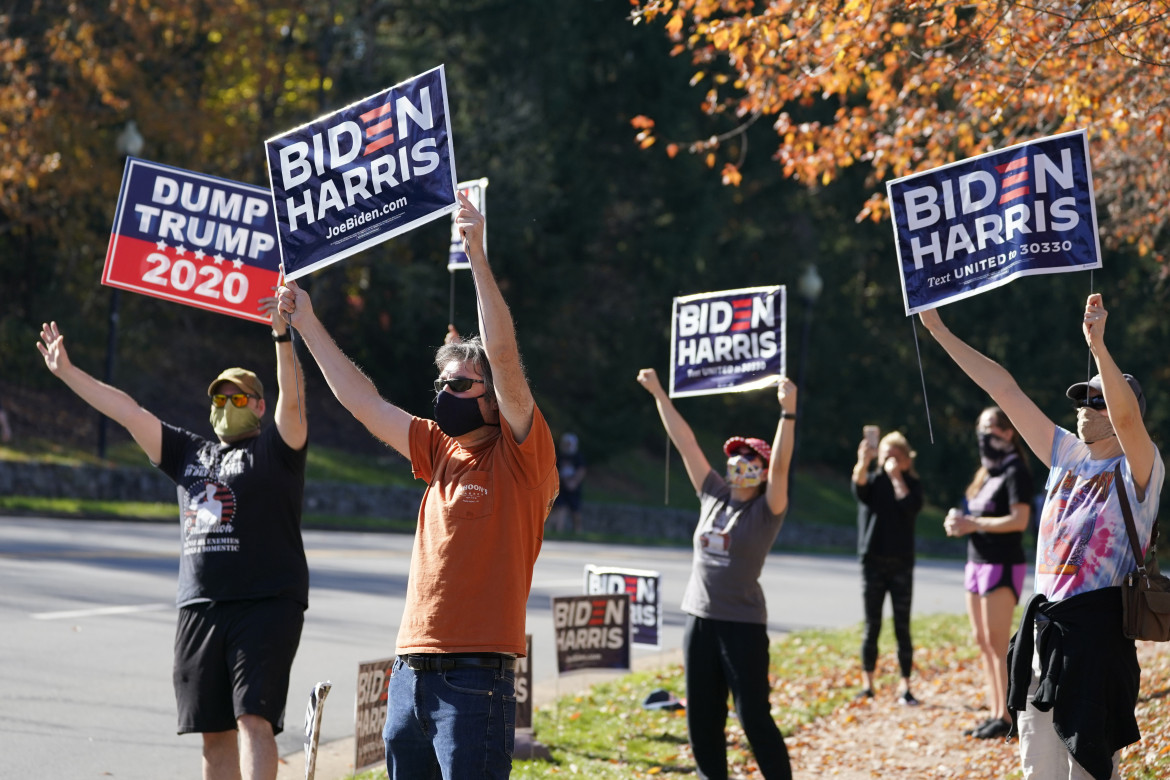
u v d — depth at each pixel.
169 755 21.69
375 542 63.41
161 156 85.44
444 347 12.62
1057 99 24.64
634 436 104.94
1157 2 20.86
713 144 29.16
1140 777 18.69
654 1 25.94
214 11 78.50
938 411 135.75
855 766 23.47
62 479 66.00
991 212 15.95
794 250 120.50
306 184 14.35
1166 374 129.88
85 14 72.69
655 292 106.81
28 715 23.28
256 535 15.29
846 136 28.69
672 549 83.19
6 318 81.44
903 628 29.91
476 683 11.80
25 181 68.62
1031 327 125.06
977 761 22.95
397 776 12.29
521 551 12.30
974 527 25.69
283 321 15.38
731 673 18.55
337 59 94.00
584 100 101.81
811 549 99.44
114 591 37.97
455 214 12.67
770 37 25.12
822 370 123.06
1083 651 13.73
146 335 93.44
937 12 24.34
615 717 26.58
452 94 91.62
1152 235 33.91
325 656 31.62
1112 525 13.84
